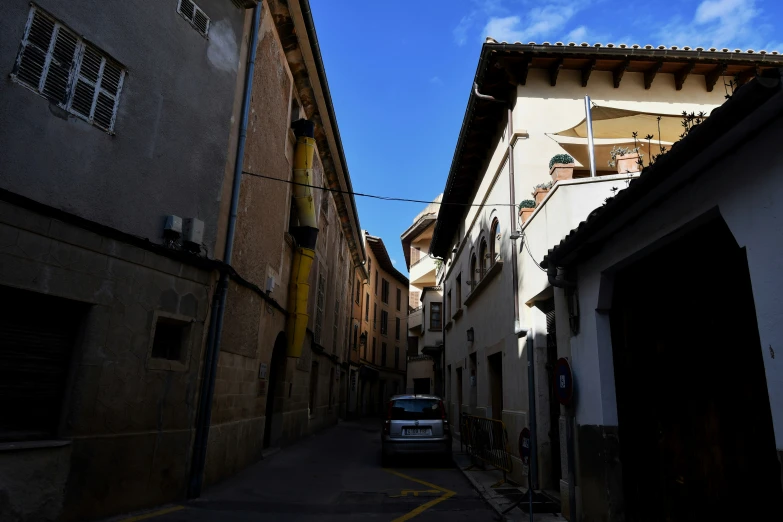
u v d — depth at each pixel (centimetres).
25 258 514
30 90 538
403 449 1127
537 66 1074
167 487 659
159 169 682
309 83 1316
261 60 988
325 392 2131
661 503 478
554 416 841
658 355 492
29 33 541
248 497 732
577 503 616
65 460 534
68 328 570
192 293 718
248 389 965
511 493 807
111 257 603
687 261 454
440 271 2702
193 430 708
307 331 1627
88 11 605
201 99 764
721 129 338
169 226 678
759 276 337
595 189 702
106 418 582
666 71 1091
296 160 1323
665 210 446
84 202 581
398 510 708
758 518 357
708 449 415
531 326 899
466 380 1562
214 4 815
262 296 1023
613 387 566
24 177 523
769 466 348
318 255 1783
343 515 669
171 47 720
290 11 1067
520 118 1048
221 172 791
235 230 866
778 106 310
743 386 378
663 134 1026
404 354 4744
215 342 755
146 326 640
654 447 494
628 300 551
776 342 320
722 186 375
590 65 1057
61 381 558
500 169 1171
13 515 481
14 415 517
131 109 650
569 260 631
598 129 1004
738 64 1061
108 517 574
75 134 579
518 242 972
